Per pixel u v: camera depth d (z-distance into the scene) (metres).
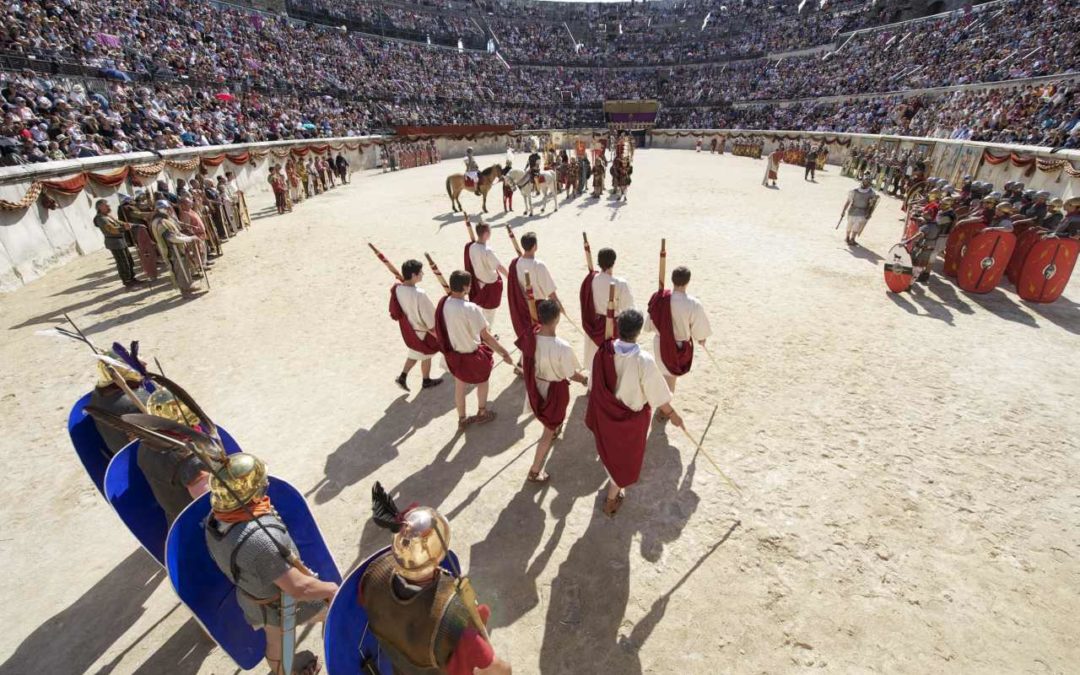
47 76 17.91
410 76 47.47
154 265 10.70
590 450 5.27
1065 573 3.73
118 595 3.80
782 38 52.94
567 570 3.88
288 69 36.09
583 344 7.55
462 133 44.78
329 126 33.28
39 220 11.69
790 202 18.70
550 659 3.25
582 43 63.25
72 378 7.00
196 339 8.00
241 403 6.23
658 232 14.14
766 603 3.57
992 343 7.30
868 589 3.65
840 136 34.50
